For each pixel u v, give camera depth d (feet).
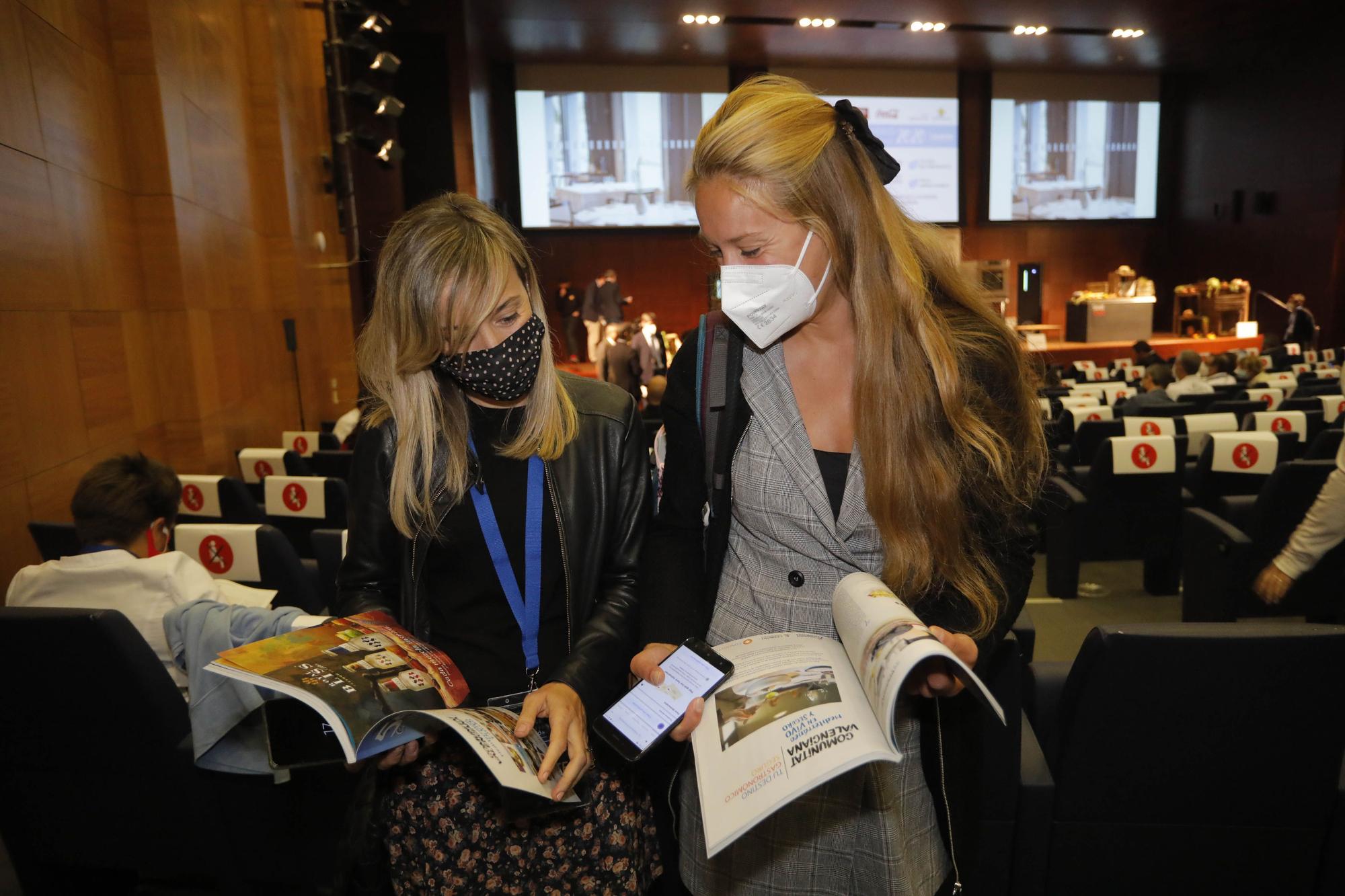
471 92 34.76
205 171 15.49
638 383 37.40
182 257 13.55
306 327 23.08
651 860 3.79
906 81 47.75
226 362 15.93
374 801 3.37
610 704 3.49
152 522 5.36
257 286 19.24
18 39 9.55
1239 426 13.79
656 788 4.13
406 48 33.73
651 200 46.21
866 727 2.66
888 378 3.02
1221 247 51.55
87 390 10.81
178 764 4.51
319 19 27.76
